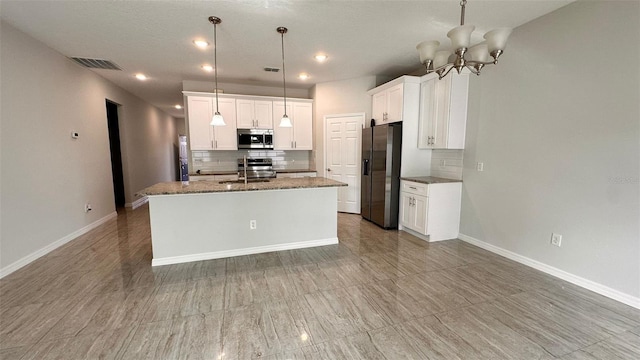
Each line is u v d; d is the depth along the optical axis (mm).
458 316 2041
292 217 3402
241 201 3166
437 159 4117
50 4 2410
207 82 5180
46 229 3240
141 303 2193
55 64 3475
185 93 4793
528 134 2850
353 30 3004
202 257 3070
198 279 2605
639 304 2113
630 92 2107
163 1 2391
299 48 3523
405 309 2131
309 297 2301
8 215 2693
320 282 2559
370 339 1799
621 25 2137
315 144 5562
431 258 3125
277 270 2814
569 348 1709
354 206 5270
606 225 2287
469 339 1795
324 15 2668
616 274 2242
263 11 2580
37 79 3145
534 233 2848
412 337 1818
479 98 3387
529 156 2852
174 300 2240
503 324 1944
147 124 7047
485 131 3326
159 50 3533
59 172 3498
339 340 1790
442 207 3670
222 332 1858
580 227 2461
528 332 1858
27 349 1687
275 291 2395
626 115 2137
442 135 3629
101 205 4594
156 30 2955
